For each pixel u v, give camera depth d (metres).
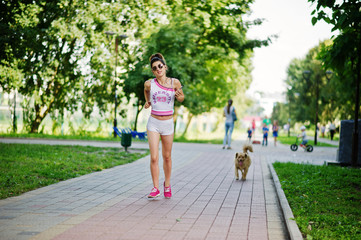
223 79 31.83
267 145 26.97
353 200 6.73
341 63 10.58
